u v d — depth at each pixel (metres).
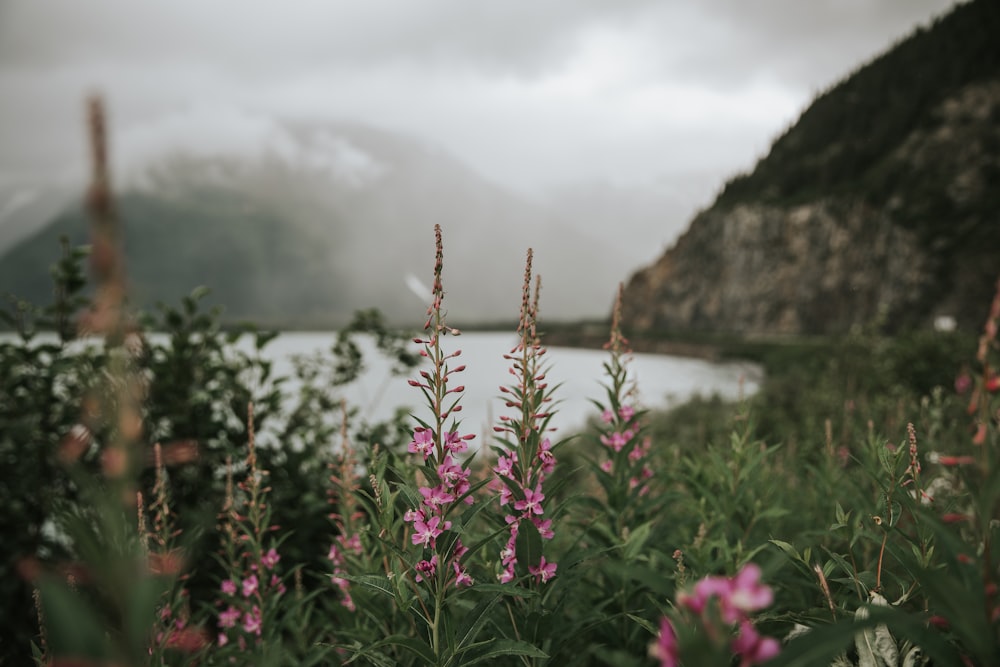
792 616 2.31
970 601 1.28
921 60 145.12
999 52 123.06
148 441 4.41
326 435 5.08
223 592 3.24
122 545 0.89
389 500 2.74
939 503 2.86
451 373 2.32
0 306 4.41
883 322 13.79
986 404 1.43
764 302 118.31
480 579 2.68
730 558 2.78
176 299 5.22
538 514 2.58
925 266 91.81
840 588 2.55
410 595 2.43
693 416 13.74
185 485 4.56
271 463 4.77
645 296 153.50
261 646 2.98
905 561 1.38
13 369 4.31
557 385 2.66
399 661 2.60
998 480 1.35
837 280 107.75
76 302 4.52
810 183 132.62
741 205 135.75
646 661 2.82
